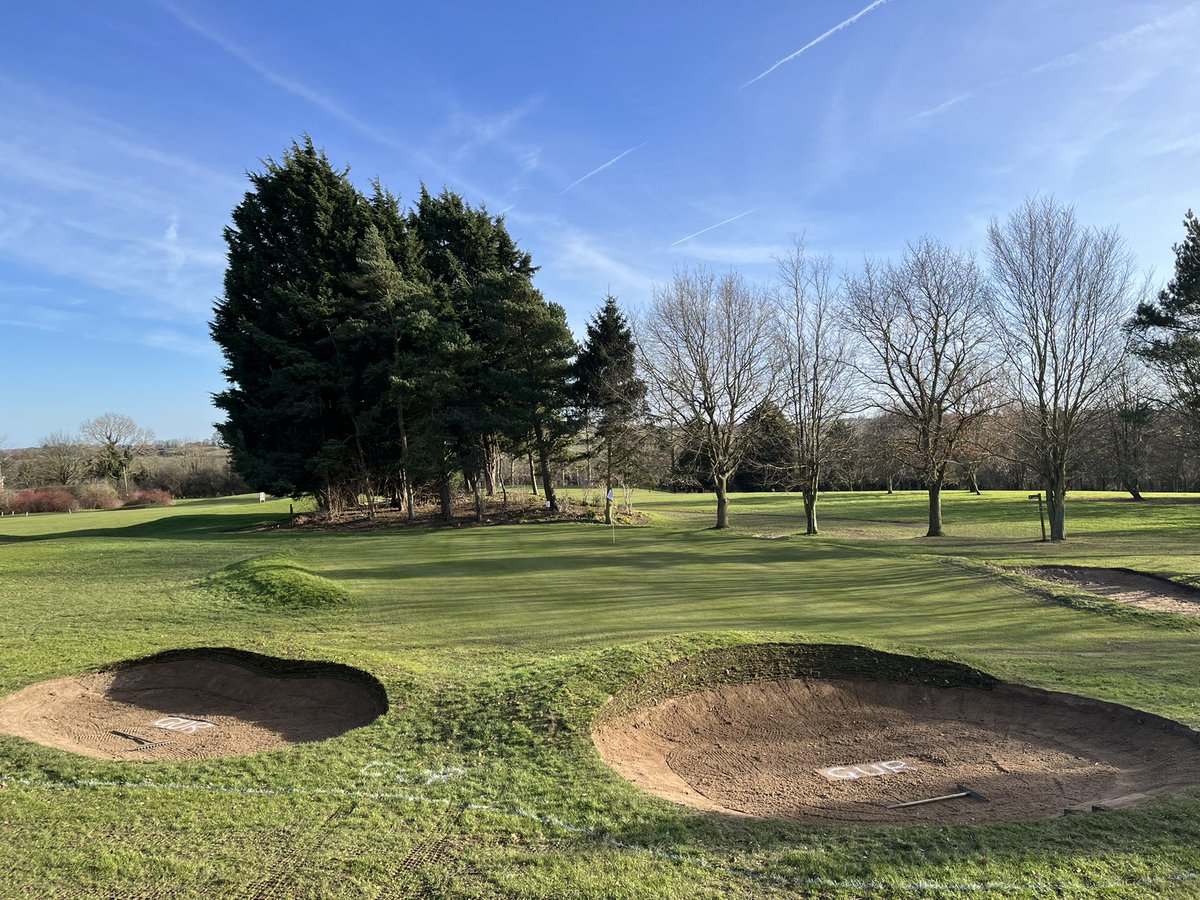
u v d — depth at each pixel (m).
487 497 42.75
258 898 4.34
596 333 38.06
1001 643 11.42
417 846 4.97
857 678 9.10
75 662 9.87
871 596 15.73
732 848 4.93
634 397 35.12
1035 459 31.98
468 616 13.38
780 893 4.35
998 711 8.43
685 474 40.09
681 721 8.07
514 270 42.59
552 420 35.28
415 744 6.92
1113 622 13.29
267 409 34.81
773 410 36.69
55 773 6.32
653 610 13.76
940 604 14.91
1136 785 6.29
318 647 10.42
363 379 34.78
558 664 8.81
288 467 34.75
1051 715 8.13
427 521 35.59
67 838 5.12
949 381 30.84
